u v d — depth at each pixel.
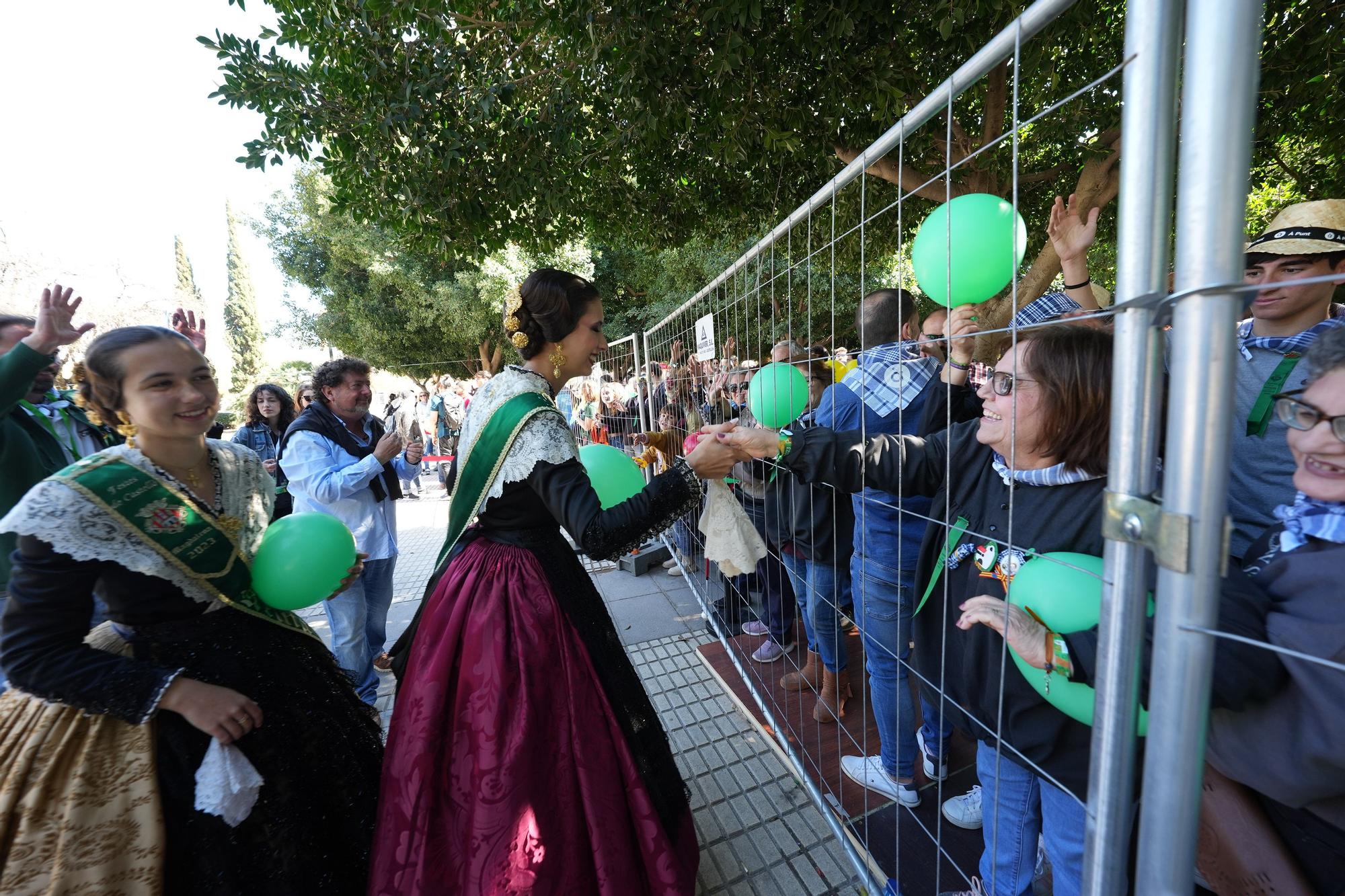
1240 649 0.68
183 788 1.15
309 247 16.28
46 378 1.92
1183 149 0.50
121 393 1.14
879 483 1.35
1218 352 0.50
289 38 3.62
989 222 1.00
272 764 1.24
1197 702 0.55
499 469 1.31
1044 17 0.71
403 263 14.62
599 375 6.82
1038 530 1.05
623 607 3.71
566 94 3.84
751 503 2.87
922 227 1.12
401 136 4.04
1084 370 0.98
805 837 1.86
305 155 3.95
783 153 4.21
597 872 1.23
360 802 1.40
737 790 2.05
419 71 3.63
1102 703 0.64
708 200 5.24
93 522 1.08
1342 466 0.71
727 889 1.69
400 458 2.80
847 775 2.06
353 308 15.94
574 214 5.30
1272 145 4.61
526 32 3.66
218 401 1.26
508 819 1.18
